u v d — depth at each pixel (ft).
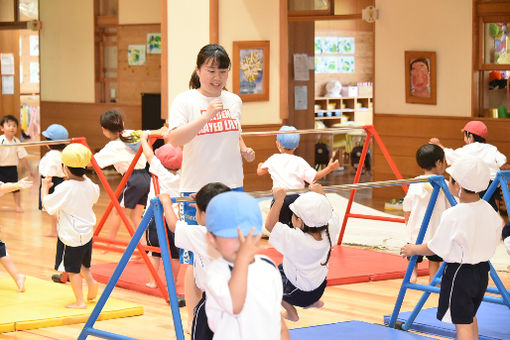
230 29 28.55
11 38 52.31
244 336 9.17
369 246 24.08
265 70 29.86
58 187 16.67
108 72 45.03
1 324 15.43
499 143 30.63
